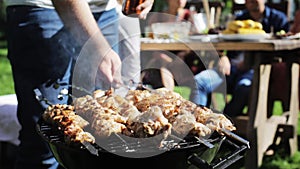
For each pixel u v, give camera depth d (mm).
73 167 1115
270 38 2666
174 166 1067
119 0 2008
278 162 2934
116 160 1034
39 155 1643
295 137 3104
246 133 2699
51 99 1652
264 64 2541
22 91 1676
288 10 3887
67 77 1690
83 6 1467
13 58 1703
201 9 4086
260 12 3594
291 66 2893
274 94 3041
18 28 1660
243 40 2455
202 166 1022
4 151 2359
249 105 2670
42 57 1650
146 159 1032
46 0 1629
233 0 3982
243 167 2744
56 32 1653
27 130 1671
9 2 1696
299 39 2664
